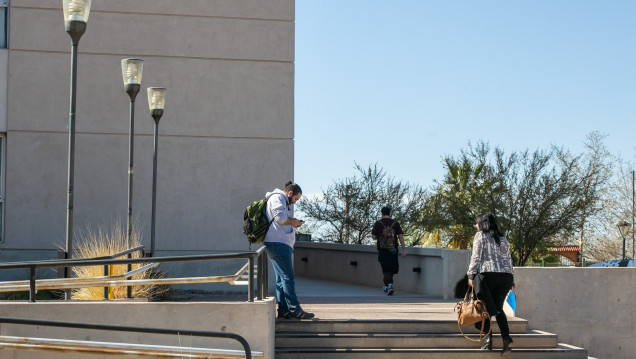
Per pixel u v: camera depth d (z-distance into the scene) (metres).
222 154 14.71
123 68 12.02
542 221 34.28
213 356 7.45
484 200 34.53
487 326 9.31
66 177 14.26
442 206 35.53
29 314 7.57
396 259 14.35
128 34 14.59
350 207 34.41
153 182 13.02
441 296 13.45
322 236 34.44
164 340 7.61
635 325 11.65
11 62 14.20
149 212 14.47
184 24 14.73
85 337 7.62
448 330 9.52
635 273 11.69
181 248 14.49
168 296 12.48
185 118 14.65
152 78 14.61
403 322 9.45
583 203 34.59
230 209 14.66
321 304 11.96
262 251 8.29
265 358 7.56
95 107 14.43
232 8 14.84
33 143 14.20
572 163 34.91
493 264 8.95
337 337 9.07
